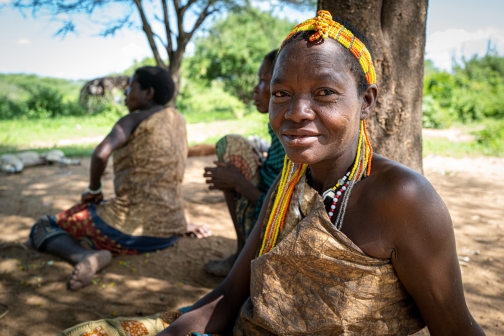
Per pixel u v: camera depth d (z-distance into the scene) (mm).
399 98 2461
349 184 1293
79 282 2928
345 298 1261
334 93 1188
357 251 1215
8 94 28141
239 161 2861
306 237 1241
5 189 5586
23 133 13516
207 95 22672
